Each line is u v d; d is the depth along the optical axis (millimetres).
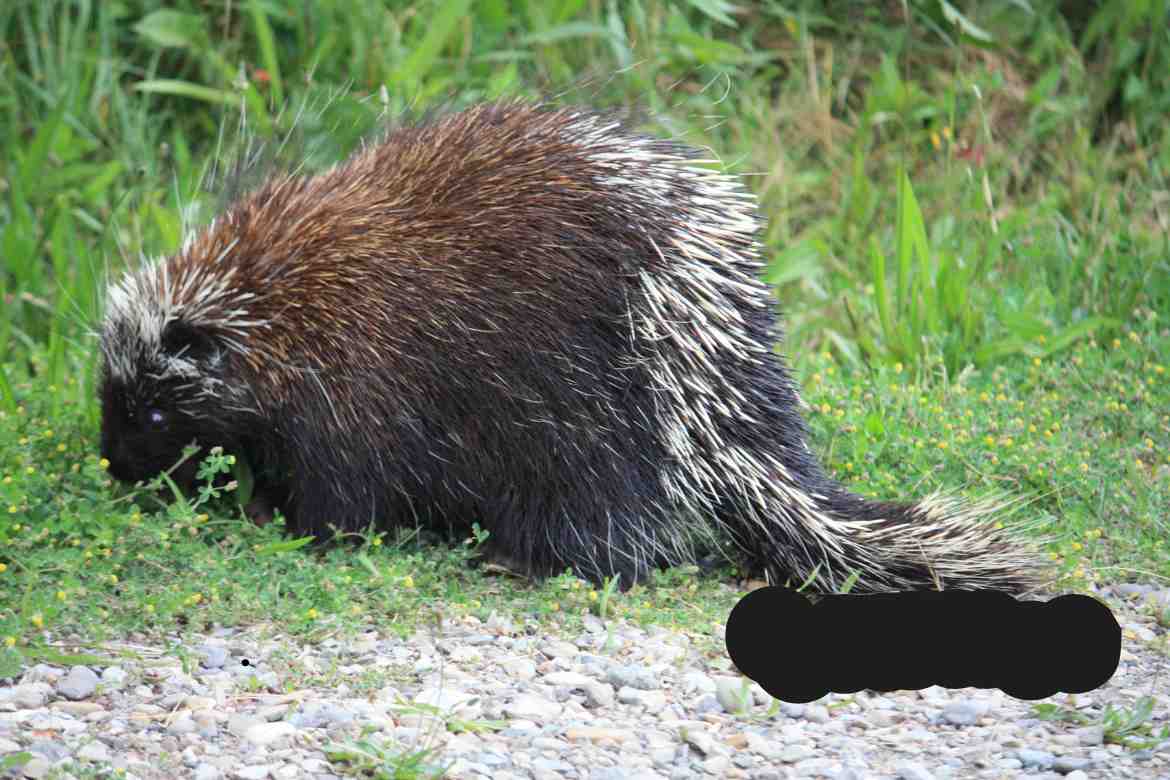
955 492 8656
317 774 5285
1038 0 13516
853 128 12984
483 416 7531
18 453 7723
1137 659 6754
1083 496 8508
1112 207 11773
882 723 6027
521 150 7750
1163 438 9266
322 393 7520
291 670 6293
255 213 7785
